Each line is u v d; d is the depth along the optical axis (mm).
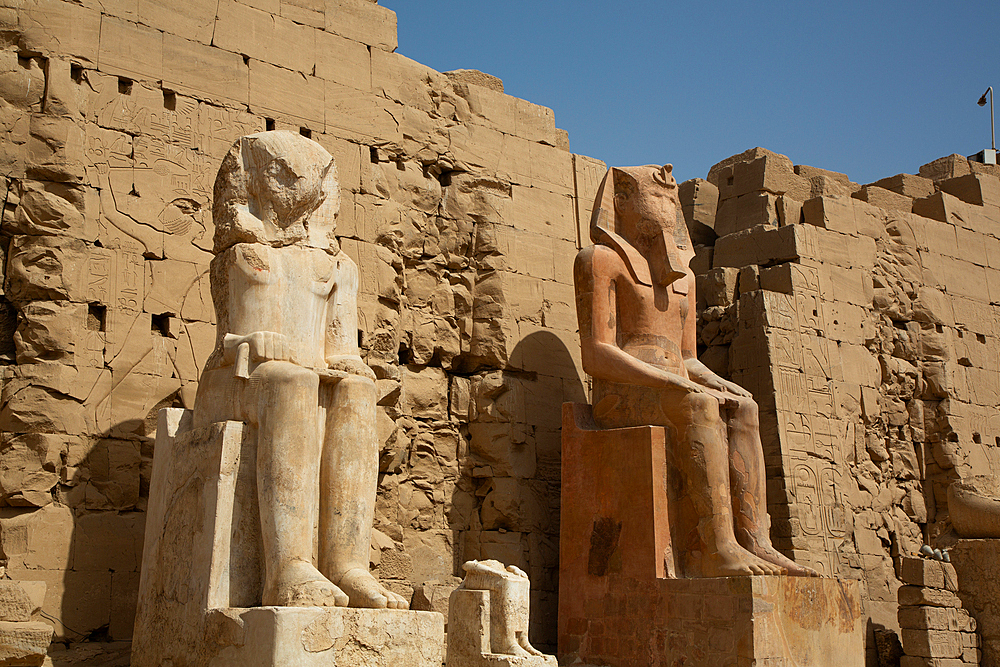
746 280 10547
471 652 5891
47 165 6824
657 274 8023
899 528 10320
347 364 5879
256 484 5395
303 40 8227
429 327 8625
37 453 6375
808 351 10086
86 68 7133
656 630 6992
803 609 6891
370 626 4922
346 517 5559
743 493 7469
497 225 9117
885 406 10797
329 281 6051
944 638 8758
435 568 8133
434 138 8992
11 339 6641
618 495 7418
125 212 7094
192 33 7652
